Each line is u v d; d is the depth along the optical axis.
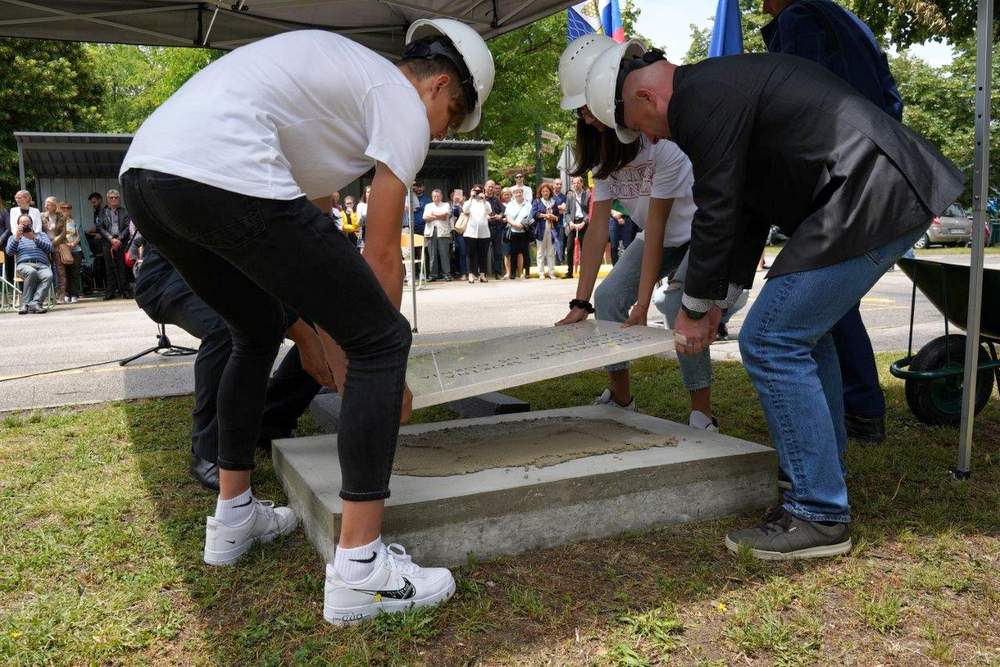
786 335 2.44
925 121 32.53
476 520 2.43
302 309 1.97
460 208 17.38
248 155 1.85
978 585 2.29
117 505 3.00
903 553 2.52
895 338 7.31
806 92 2.37
